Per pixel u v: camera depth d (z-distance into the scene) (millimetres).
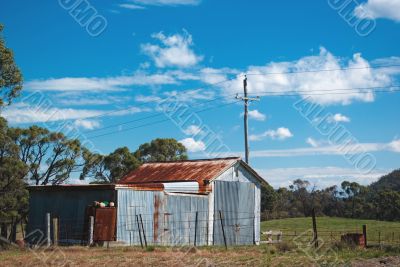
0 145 44000
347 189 101812
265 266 20469
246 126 43906
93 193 30469
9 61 35844
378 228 62000
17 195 44875
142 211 30859
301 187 105938
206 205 35438
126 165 61875
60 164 51375
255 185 39812
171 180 37094
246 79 44156
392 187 124625
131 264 20250
